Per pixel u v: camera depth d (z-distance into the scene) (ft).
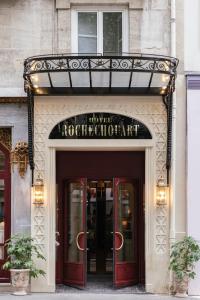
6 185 48.44
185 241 45.50
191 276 45.11
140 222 49.90
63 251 50.06
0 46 47.78
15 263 45.19
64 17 47.91
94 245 53.57
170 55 47.62
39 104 47.44
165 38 47.91
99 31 48.57
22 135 47.60
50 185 47.39
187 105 47.19
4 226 48.42
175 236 46.88
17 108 47.67
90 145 47.50
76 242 49.26
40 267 46.80
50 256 47.19
